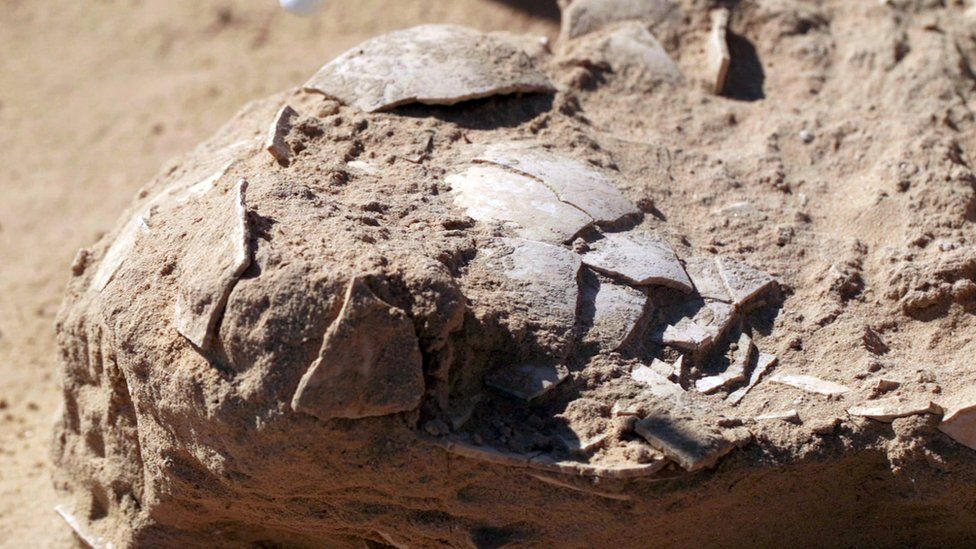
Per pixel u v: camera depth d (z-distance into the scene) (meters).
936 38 0.76
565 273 0.62
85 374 0.66
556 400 0.59
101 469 0.65
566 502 0.58
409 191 0.64
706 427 0.59
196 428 0.59
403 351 0.57
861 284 0.65
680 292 0.63
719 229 0.67
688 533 0.60
